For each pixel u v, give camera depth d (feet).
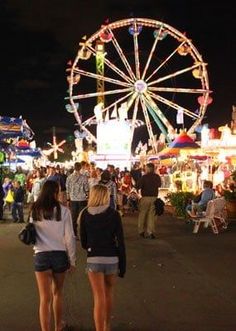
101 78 113.09
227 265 32.19
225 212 50.08
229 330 19.57
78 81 112.16
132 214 66.74
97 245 18.15
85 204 41.65
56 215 18.35
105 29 113.09
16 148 92.27
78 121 111.75
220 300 23.91
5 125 65.82
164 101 114.52
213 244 40.52
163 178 85.66
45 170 72.38
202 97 113.09
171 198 63.87
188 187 73.61
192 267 31.53
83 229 18.47
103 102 112.57
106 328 18.70
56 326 18.99
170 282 27.58
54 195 18.60
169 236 45.16
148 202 44.14
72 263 18.53
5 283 27.20
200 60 114.01
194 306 22.88
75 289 26.07
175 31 114.01
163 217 61.46
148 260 33.83
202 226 52.19
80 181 41.52
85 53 112.68
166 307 22.74
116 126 97.35
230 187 60.23
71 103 111.55
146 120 114.42
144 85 114.11
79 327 19.93
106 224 18.21
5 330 19.36
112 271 18.21
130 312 21.94
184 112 113.29
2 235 45.62
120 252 18.30
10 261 33.30
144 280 28.04
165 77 114.52
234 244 40.50
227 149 70.33
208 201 48.42
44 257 18.28
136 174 69.87
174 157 85.30
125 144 97.60
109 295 18.69
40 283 18.31
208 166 72.79
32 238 18.30
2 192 57.77
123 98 113.19
